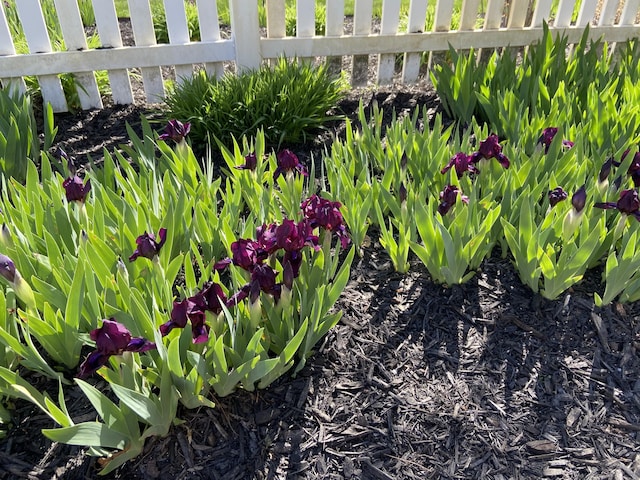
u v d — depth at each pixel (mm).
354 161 2906
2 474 1662
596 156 2729
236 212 2496
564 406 1921
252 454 1746
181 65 4238
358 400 1929
